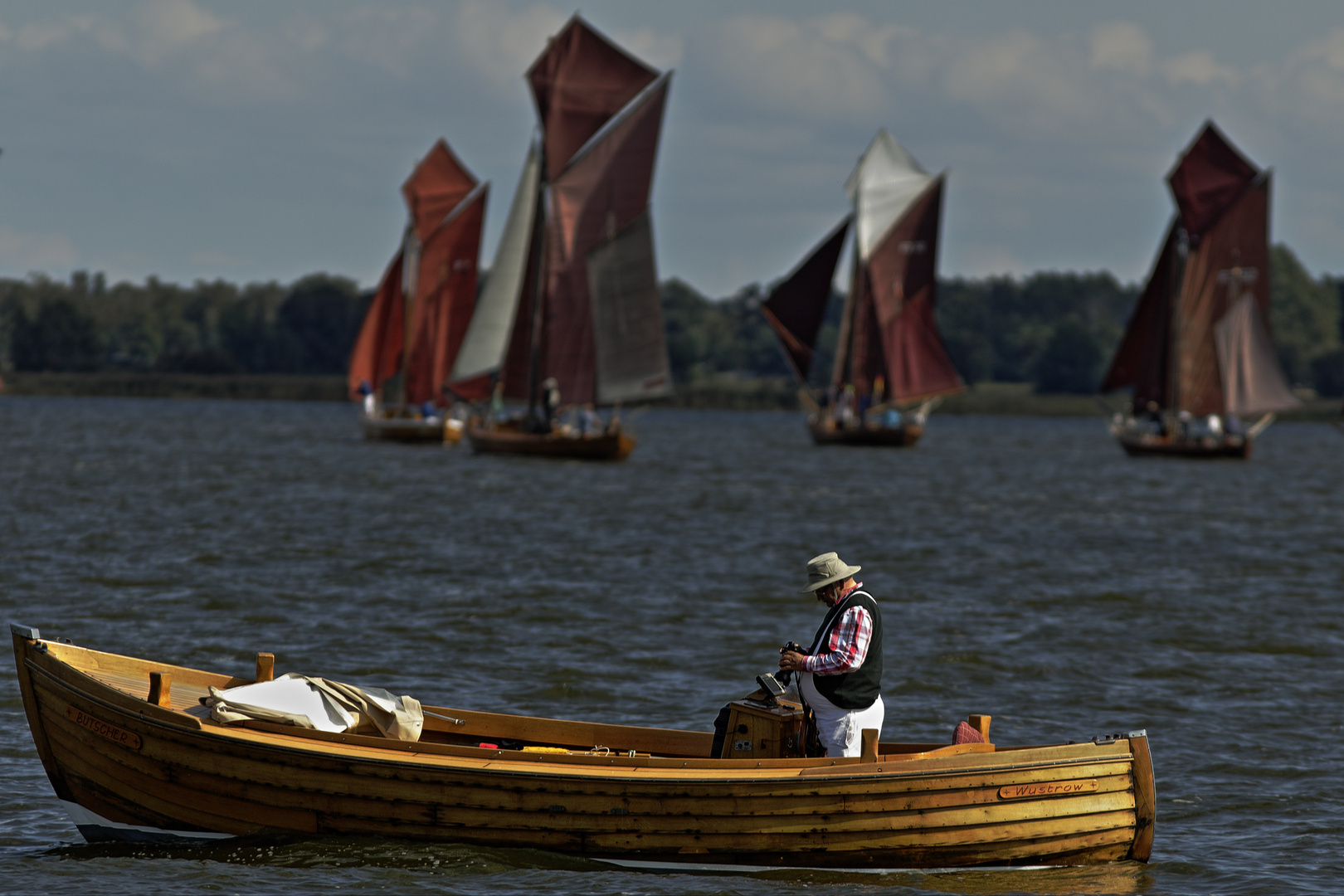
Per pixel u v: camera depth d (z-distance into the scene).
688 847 50.75
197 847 52.78
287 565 123.31
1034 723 73.75
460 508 183.25
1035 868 51.34
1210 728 72.94
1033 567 134.12
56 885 48.56
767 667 85.62
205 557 126.88
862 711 51.59
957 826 50.56
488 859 50.94
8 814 56.28
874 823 50.34
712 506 195.50
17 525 148.25
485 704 75.19
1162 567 136.12
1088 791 51.25
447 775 51.25
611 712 74.19
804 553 141.38
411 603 104.50
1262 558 145.50
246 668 82.06
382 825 51.97
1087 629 100.19
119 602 101.38
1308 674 86.44
